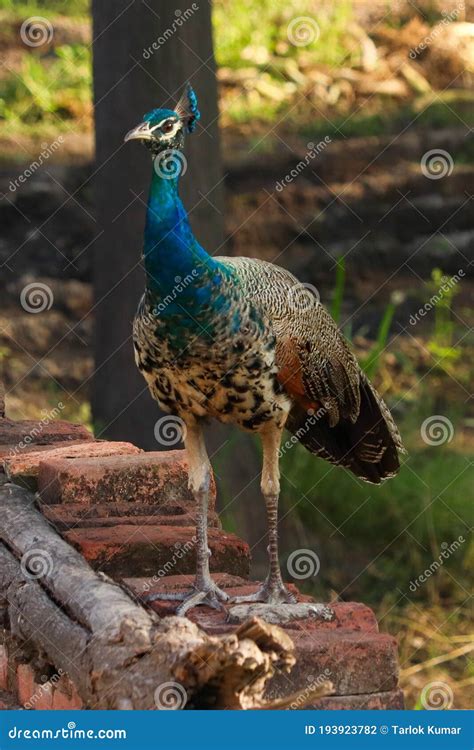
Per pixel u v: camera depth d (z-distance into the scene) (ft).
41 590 18.75
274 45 68.13
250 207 56.59
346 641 16.70
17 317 51.13
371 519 40.73
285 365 18.84
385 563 39.65
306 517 40.55
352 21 69.82
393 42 68.44
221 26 68.13
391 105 64.49
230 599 18.67
